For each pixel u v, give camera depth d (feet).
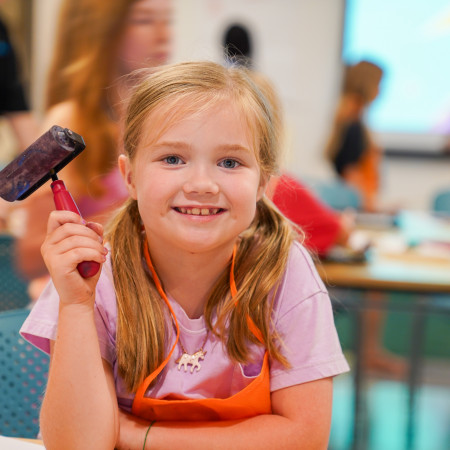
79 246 2.24
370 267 6.36
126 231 2.68
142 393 2.55
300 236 3.01
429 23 12.84
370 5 12.99
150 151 2.33
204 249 2.35
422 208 13.35
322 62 13.38
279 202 3.88
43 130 5.90
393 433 7.33
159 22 6.05
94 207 5.66
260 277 2.60
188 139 2.27
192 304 2.67
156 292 2.64
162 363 2.56
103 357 2.60
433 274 6.14
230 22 13.38
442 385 8.85
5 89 8.72
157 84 2.38
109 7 5.68
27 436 3.33
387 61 13.07
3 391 3.31
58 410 2.30
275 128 2.64
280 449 2.51
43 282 5.45
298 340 2.61
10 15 12.42
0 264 5.49
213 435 2.48
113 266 2.65
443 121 13.07
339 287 6.00
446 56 12.89
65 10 5.84
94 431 2.31
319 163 13.41
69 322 2.31
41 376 3.34
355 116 12.30
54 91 5.89
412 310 6.33
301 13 13.29
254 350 2.60
